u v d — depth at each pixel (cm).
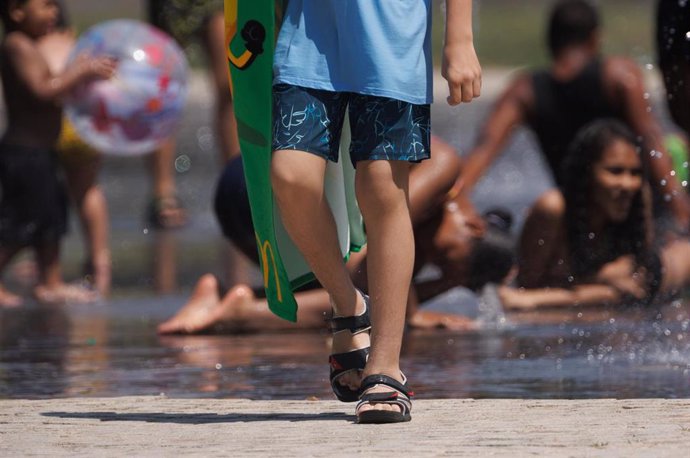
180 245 2545
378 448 801
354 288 952
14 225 1966
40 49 2089
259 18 898
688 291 1841
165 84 2095
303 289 1539
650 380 1140
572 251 1758
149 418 943
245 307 1523
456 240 1580
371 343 918
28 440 855
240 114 916
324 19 901
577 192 1741
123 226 2927
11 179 1984
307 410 973
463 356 1314
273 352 1367
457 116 5997
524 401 986
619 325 1541
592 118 1936
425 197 1488
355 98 910
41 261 1975
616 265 1742
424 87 902
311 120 894
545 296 1712
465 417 916
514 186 3712
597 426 866
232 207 1506
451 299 1838
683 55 1417
